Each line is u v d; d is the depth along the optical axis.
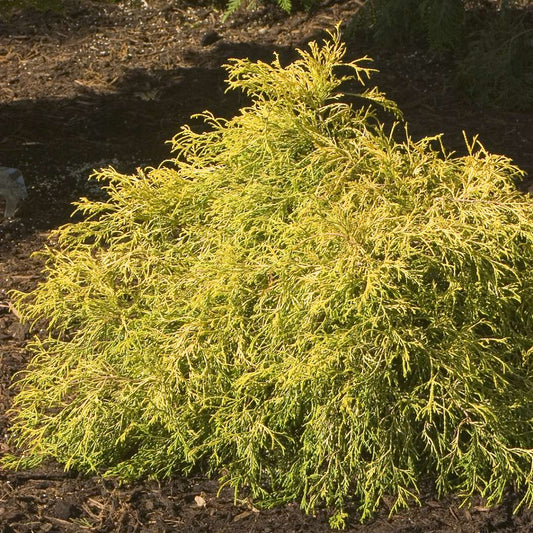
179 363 3.51
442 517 3.35
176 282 3.65
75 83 6.96
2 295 4.75
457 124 6.41
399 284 3.38
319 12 8.01
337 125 3.88
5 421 3.89
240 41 7.62
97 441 3.54
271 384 3.45
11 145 6.09
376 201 3.53
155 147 6.13
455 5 7.05
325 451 3.39
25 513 3.42
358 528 3.32
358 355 3.29
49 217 5.43
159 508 3.44
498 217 3.37
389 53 7.31
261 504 3.41
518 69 6.78
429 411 3.14
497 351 3.45
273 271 3.42
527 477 3.30
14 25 7.83
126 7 8.13
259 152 3.76
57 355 3.86
